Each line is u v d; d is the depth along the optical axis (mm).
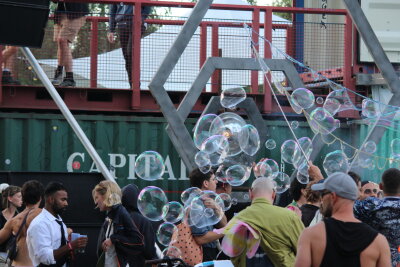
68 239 9836
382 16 16328
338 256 6008
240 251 8055
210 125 11078
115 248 9508
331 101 13070
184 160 12242
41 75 11742
